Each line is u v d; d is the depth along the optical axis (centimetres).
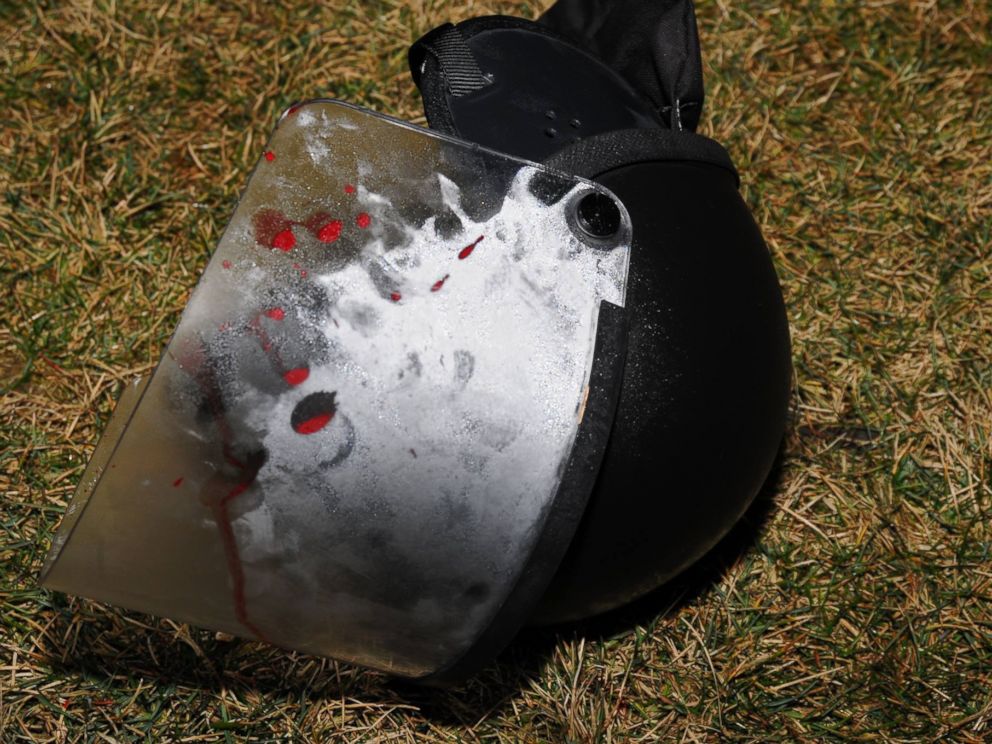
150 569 67
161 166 108
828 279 103
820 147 112
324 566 67
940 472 94
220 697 83
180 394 63
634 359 70
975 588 89
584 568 72
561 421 66
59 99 112
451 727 83
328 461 65
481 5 119
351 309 65
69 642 85
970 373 98
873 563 90
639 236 72
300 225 66
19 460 92
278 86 113
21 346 97
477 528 66
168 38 115
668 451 71
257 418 64
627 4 85
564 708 83
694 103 83
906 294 103
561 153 73
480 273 66
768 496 93
